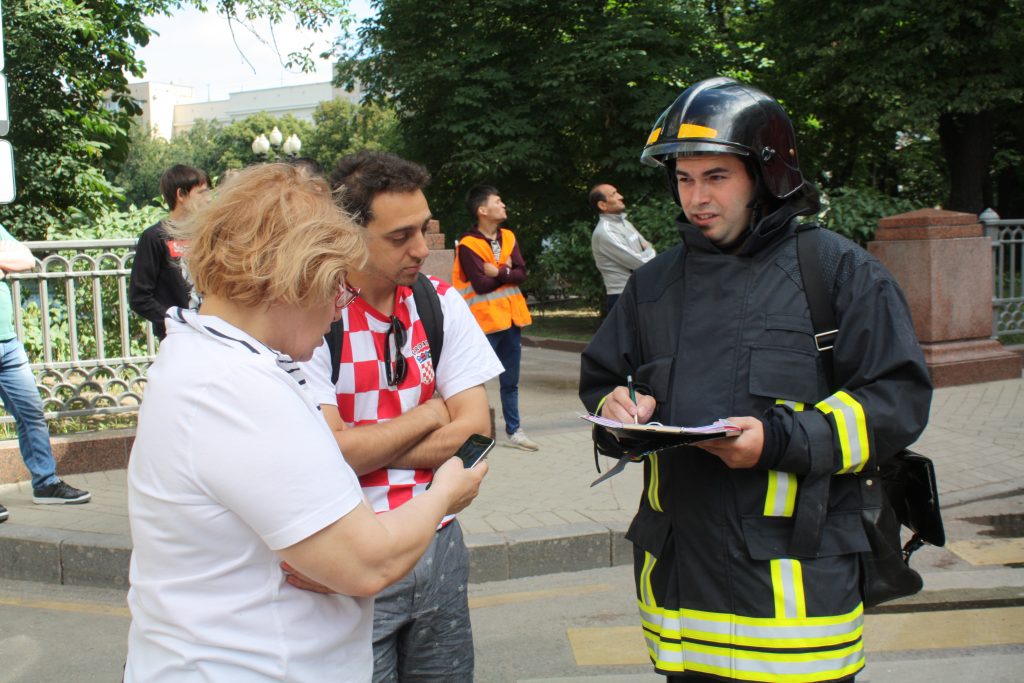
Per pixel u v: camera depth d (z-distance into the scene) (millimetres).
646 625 2176
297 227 1453
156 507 1412
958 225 8758
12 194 5461
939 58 17000
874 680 3559
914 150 23750
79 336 7266
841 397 1935
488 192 6664
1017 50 16688
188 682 1418
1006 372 8922
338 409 2178
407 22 19266
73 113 13250
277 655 1432
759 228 2053
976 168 19203
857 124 20875
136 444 1455
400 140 21859
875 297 1974
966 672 3602
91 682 3705
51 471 5504
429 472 2273
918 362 1937
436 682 2309
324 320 1545
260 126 72438
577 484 5820
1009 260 10000
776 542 1959
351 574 1438
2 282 5277
